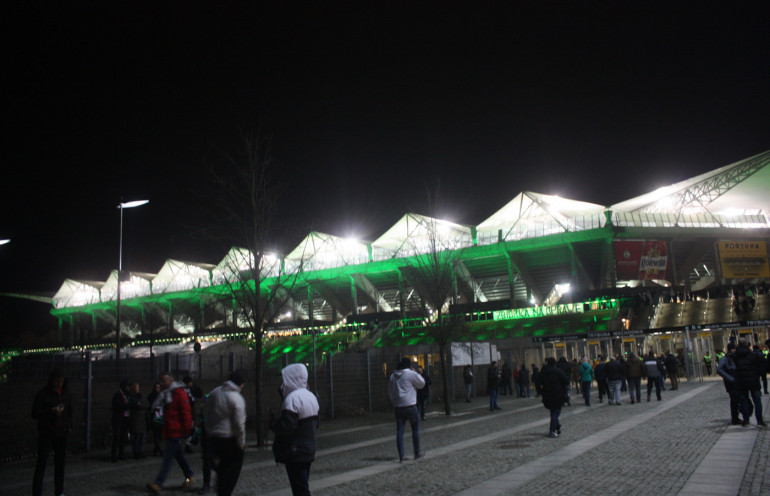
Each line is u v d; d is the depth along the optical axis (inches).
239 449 308.7
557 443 535.8
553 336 1588.3
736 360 563.8
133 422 627.5
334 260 3698.3
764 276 3127.5
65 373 807.7
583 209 3253.0
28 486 466.6
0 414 622.5
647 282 3095.5
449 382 1336.1
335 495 360.8
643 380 1573.6
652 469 382.9
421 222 3213.6
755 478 341.7
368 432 779.4
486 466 434.9
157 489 411.5
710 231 3031.5
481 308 2906.0
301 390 289.9
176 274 4387.3
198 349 1439.5
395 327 2965.1
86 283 4943.4
